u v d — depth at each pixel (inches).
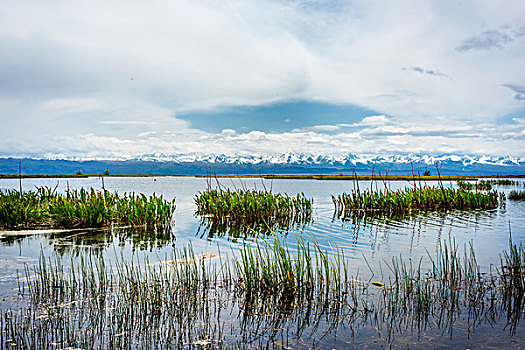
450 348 266.1
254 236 693.3
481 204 1224.8
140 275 427.8
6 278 413.7
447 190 1273.4
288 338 282.2
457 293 372.8
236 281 407.8
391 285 396.8
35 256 514.0
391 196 1139.9
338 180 4466.0
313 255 532.4
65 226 746.2
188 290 377.7
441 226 807.1
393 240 644.7
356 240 645.3
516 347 267.0
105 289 379.2
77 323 302.8
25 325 296.2
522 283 400.2
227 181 4084.6
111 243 609.9
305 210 1082.1
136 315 319.9
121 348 263.4
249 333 289.6
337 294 359.6
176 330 293.9
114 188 2440.9
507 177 6067.9
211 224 848.3
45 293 367.2
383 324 305.9
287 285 387.5
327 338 282.2
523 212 1075.3
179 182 3826.3
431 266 473.1
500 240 642.2
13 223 743.1
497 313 327.3
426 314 325.1
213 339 279.0
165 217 820.0
